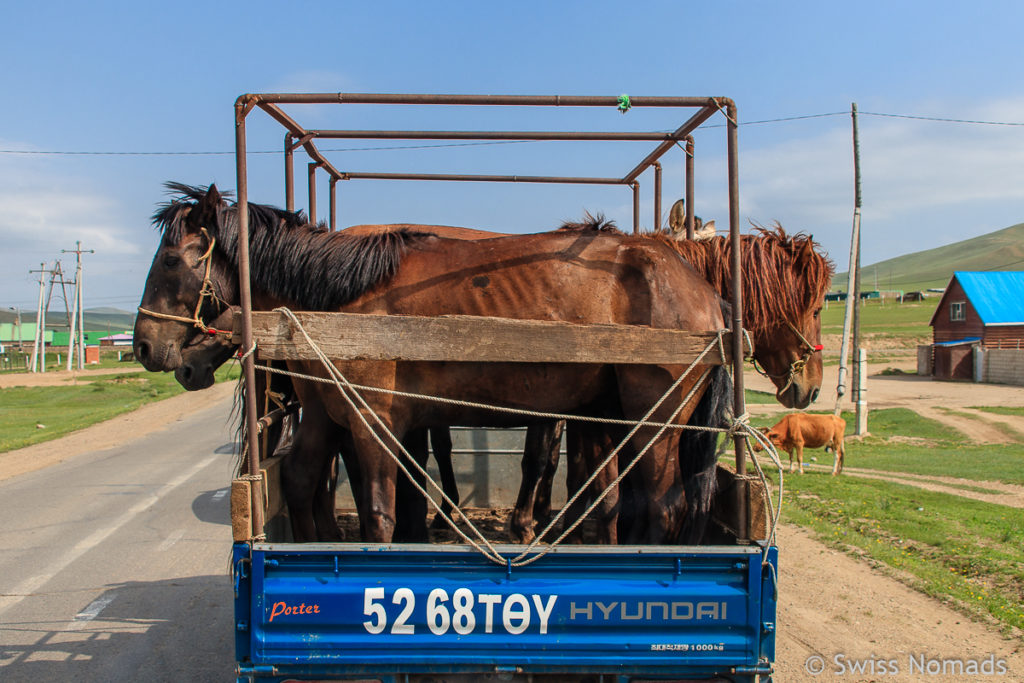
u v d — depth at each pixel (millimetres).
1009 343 41812
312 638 2898
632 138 4871
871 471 13680
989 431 19844
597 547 2945
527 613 2916
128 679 4441
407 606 2902
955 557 6859
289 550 2908
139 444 16656
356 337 3252
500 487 7238
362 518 4629
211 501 10078
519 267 3875
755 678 2969
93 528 8539
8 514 9320
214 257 4152
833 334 62406
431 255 3965
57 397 33156
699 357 3314
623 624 2928
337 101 3330
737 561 2971
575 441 5211
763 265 4738
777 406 27000
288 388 4957
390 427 3666
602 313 3807
